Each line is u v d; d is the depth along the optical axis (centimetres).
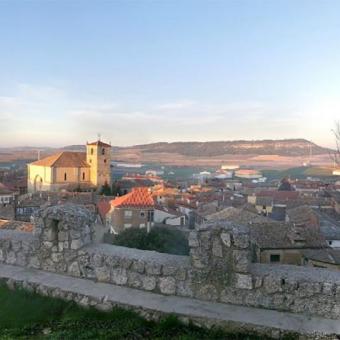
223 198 9081
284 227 3541
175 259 655
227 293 604
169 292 633
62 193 6981
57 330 564
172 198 9081
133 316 582
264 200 8156
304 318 555
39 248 736
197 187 12888
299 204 7331
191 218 6981
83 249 703
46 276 702
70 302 629
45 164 10500
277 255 3297
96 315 594
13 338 539
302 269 614
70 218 712
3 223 2598
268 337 525
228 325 544
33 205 5447
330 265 2967
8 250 766
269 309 583
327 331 519
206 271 616
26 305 627
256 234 3416
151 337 537
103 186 10131
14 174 14088
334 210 6575
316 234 3500
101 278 680
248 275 595
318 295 564
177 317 564
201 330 549
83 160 10738
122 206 5400
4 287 685
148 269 646
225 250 607
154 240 2016
